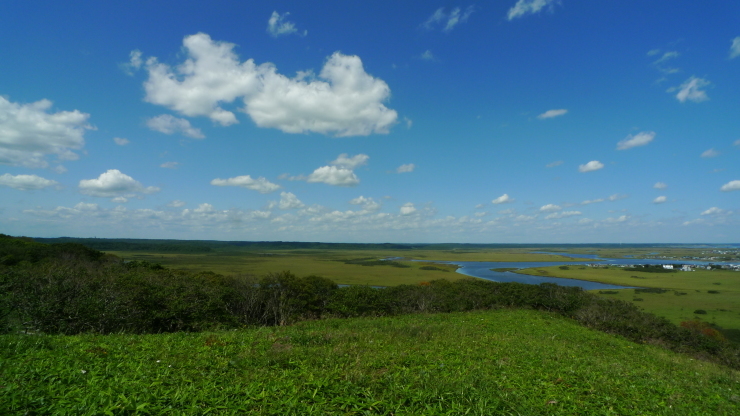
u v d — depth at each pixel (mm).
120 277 24719
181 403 6809
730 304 62875
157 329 22234
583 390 9500
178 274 37906
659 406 9008
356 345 12836
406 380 8906
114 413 6223
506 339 16844
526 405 8039
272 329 18234
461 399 8023
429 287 39844
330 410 7039
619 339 24891
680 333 31094
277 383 8062
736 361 26875
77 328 18422
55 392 6832
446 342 14805
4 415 5758
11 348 9430
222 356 10492
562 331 23062
